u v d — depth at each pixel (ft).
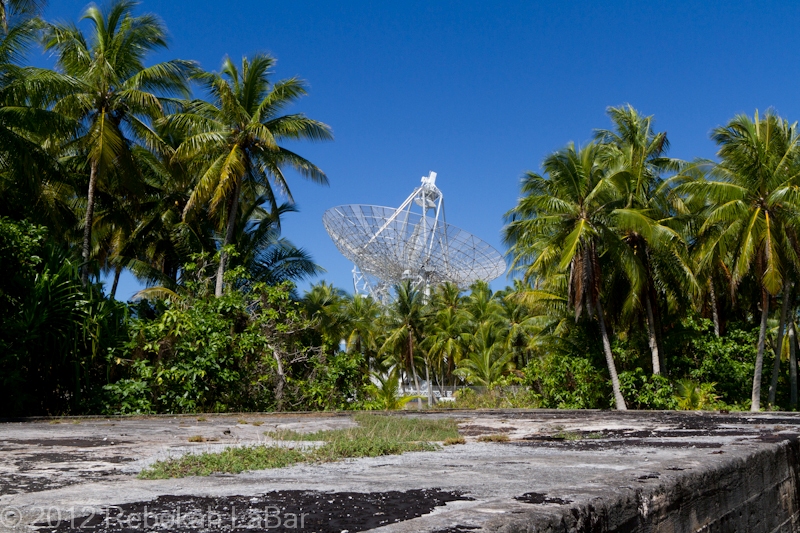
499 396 102.94
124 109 72.13
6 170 64.64
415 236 146.92
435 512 9.38
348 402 63.62
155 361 51.70
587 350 89.30
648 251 84.58
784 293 81.76
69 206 84.84
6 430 28.55
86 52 71.72
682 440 23.63
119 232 90.89
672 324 93.86
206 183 75.56
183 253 89.97
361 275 182.19
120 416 41.60
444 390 163.02
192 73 79.10
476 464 16.01
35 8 57.57
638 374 81.15
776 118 76.64
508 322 161.07
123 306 51.06
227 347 53.16
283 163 83.97
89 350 46.80
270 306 63.72
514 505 9.52
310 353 67.31
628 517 10.87
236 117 78.89
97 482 12.95
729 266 84.28
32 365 44.19
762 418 41.11
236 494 11.18
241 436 25.94
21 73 57.31
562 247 78.59
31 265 45.27
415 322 147.95
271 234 91.97
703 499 13.98
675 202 87.97
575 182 77.25
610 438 26.03
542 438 26.30
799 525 21.77
